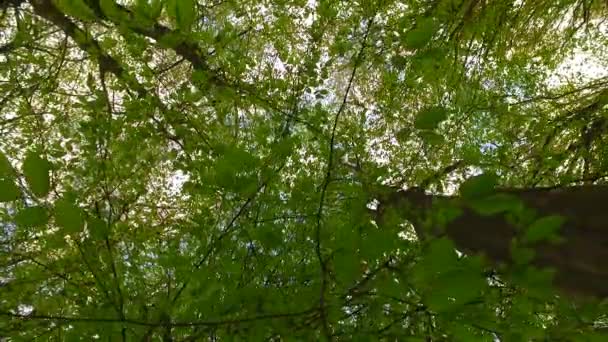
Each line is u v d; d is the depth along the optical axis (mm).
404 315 2953
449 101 8625
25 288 3727
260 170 3432
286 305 3090
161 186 6438
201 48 5668
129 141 4926
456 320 2545
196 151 5098
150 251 4902
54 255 4195
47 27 5398
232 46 6418
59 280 3992
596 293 2744
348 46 5801
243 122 5723
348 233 2525
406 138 4410
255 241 4109
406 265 2449
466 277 2000
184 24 2449
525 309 2883
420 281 2215
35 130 5332
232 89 4965
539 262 2891
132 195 4973
